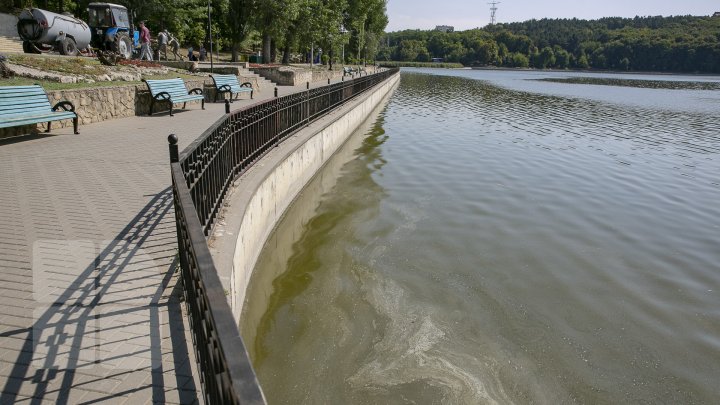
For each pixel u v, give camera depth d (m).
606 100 48.44
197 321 2.64
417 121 25.34
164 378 2.88
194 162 4.52
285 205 9.23
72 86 12.10
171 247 4.64
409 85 60.19
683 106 43.75
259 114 8.36
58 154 8.16
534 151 17.89
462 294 6.48
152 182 6.76
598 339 5.64
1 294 3.70
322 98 14.22
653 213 10.76
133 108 13.19
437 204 10.50
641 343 5.61
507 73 142.62
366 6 57.53
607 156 17.61
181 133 10.57
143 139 9.75
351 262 7.27
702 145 21.25
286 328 5.45
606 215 10.43
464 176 13.26
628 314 6.25
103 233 4.92
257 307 5.85
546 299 6.51
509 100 43.72
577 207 10.89
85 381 2.82
